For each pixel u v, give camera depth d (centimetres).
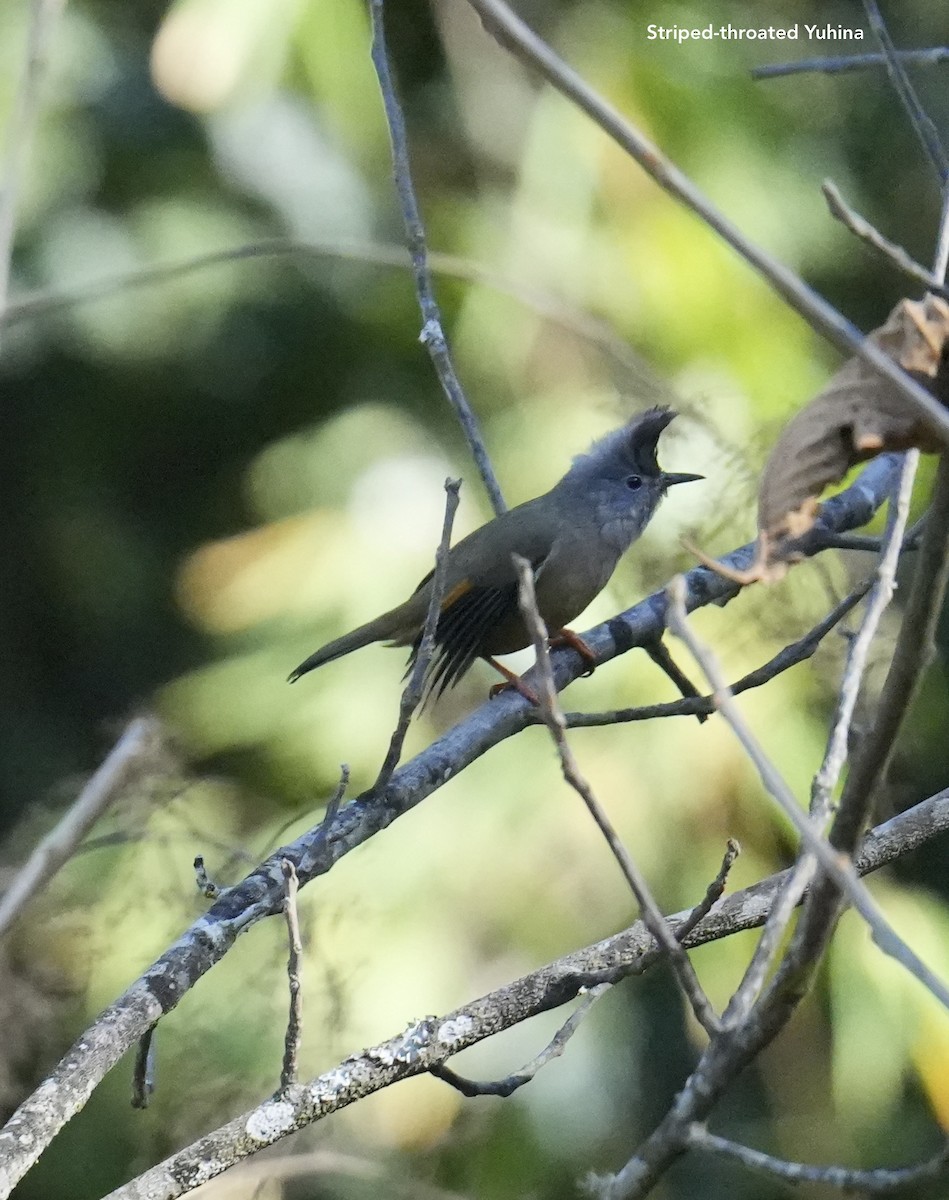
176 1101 793
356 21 1304
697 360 1210
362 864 1115
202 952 495
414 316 1348
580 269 1252
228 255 595
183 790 735
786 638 877
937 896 1257
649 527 933
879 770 349
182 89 1221
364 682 1230
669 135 1298
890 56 565
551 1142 1143
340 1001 727
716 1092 367
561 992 512
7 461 1598
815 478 338
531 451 1218
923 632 332
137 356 1461
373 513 1285
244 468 1576
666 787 1132
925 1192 949
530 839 1146
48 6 381
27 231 1378
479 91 1404
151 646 1576
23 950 816
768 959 373
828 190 291
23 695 1556
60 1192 1057
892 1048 1100
